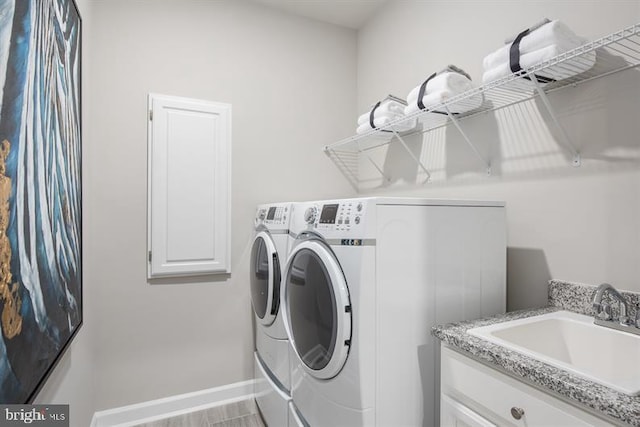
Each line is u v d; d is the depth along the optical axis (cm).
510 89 142
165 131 210
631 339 102
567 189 134
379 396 115
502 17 161
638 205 114
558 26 114
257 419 205
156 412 207
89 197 186
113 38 200
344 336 115
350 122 277
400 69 232
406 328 120
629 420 62
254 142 240
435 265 127
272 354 182
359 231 113
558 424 77
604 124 123
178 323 215
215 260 222
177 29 217
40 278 89
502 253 145
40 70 89
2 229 66
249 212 237
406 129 203
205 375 221
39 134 88
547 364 82
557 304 136
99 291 196
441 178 199
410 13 222
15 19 72
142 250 206
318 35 265
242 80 237
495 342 97
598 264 125
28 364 80
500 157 162
